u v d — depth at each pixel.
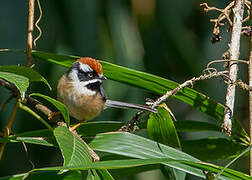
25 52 7.20
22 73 6.74
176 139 7.54
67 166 4.92
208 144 7.84
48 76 11.45
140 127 8.08
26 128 11.30
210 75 7.22
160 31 12.16
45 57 7.44
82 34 10.73
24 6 10.65
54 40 10.93
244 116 13.00
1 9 10.44
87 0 10.84
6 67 6.55
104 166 4.97
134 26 12.01
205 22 12.48
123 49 11.66
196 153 7.90
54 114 7.32
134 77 7.51
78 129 7.76
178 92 7.46
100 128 7.83
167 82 7.40
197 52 12.37
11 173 12.49
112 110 11.71
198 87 12.21
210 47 12.41
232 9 7.53
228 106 7.07
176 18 12.26
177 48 12.24
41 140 6.40
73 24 10.73
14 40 10.41
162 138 7.63
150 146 6.35
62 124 7.09
